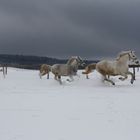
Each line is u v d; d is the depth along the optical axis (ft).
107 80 83.25
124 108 47.91
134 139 32.12
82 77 97.60
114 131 35.01
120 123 38.47
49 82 92.43
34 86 86.28
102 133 34.35
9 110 47.52
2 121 40.42
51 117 42.29
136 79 93.71
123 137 32.78
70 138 32.76
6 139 32.30
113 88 76.48
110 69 81.46
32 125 38.14
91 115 43.24
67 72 89.51
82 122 39.32
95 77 96.43
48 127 37.11
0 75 122.42
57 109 47.85
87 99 57.72
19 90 75.87
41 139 32.42
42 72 102.94
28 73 133.59
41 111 46.37
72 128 36.55
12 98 60.75
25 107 49.90
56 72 89.20
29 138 32.73
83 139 32.40
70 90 73.97
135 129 35.68
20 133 34.63
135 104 51.29
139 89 73.77
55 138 32.76
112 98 58.44
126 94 64.28
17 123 39.22
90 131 35.19
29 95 65.00
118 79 90.17
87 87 80.28
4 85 90.22
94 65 94.02
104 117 41.88
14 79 105.29
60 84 88.22
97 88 77.30
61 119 41.06
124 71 81.82
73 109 47.70
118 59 82.33
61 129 36.17
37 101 56.18
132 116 42.22
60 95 64.23
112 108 48.06
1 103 54.60
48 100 57.21
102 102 53.93
